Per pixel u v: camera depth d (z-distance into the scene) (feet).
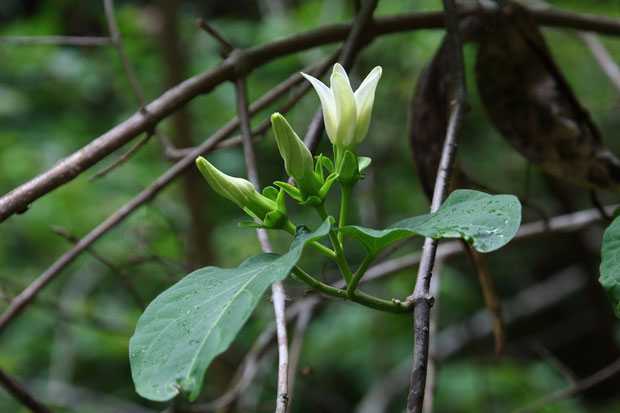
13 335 7.13
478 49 3.40
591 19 3.56
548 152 3.33
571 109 3.33
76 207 6.56
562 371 4.09
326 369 7.36
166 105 3.04
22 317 7.19
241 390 3.90
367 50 6.77
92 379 7.62
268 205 2.65
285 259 2.52
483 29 3.38
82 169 2.92
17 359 6.84
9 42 3.33
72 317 5.21
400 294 6.61
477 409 6.38
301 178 2.63
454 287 7.05
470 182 3.23
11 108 7.86
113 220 3.43
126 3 9.14
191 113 5.97
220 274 2.56
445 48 3.26
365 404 6.18
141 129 3.01
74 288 6.61
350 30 3.32
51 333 7.20
